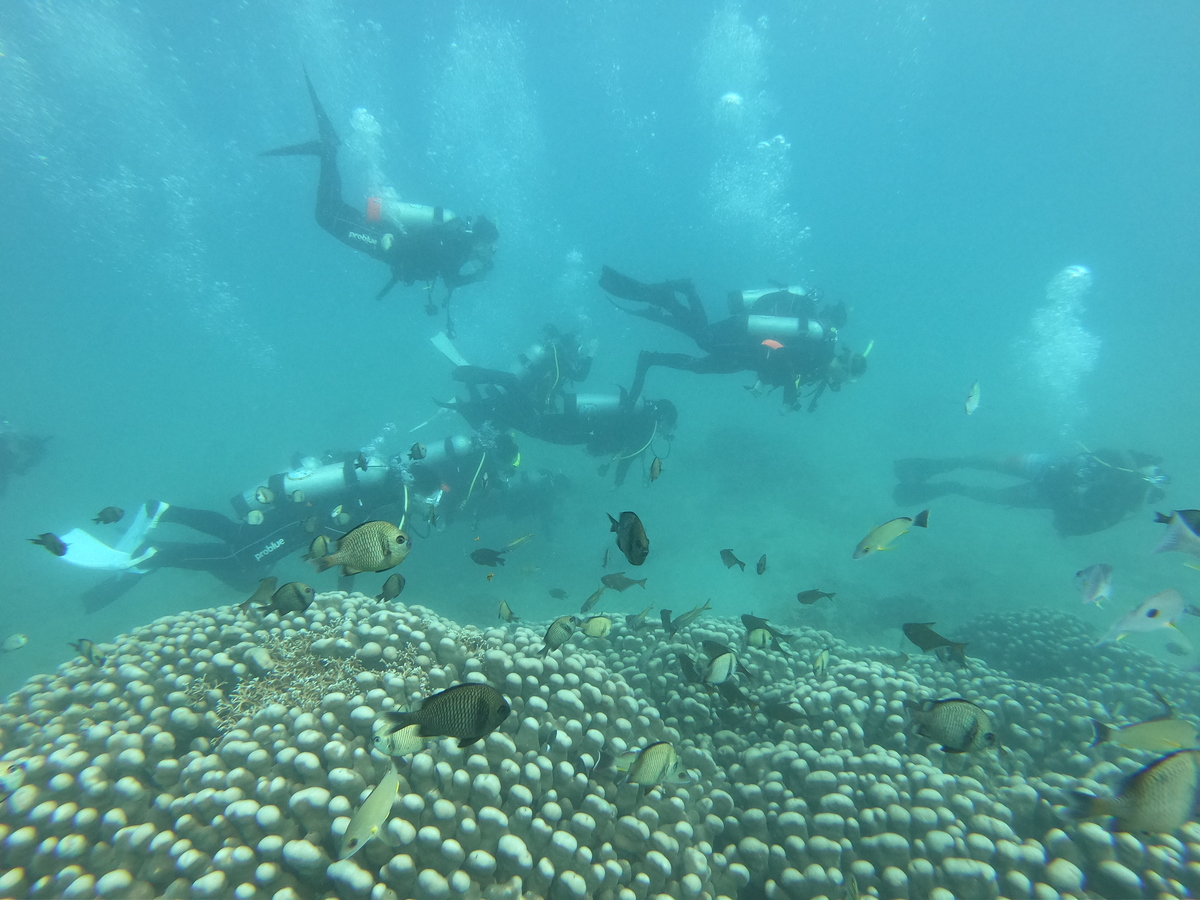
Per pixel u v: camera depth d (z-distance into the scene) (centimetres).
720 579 1170
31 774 298
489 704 228
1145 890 288
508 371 1095
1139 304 5184
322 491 878
